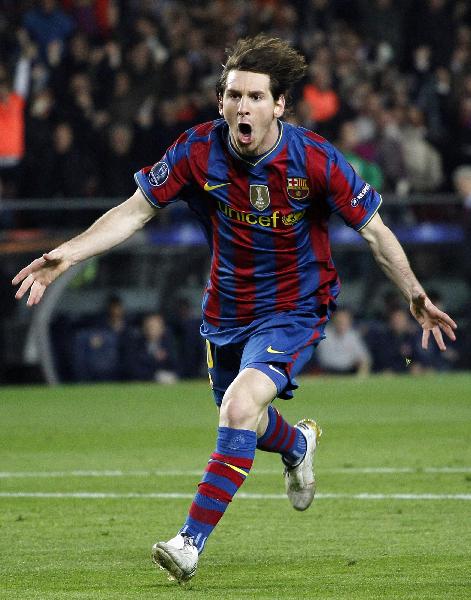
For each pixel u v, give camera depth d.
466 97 57.84
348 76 54.81
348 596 12.12
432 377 45.75
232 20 55.09
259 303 14.46
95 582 13.00
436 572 13.36
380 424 31.00
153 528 16.56
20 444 27.47
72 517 17.48
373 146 51.22
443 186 53.91
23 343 43.47
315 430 16.44
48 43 51.72
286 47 13.66
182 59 51.28
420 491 19.62
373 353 46.81
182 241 45.94
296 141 14.04
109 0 53.19
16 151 47.75
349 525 16.62
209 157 14.11
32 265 13.40
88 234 13.85
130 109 49.97
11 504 18.73
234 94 13.56
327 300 14.64
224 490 13.00
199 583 12.91
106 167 48.50
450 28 59.56
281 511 17.95
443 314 13.80
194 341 45.31
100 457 25.00
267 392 13.45
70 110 48.88
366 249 48.16
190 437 28.77
